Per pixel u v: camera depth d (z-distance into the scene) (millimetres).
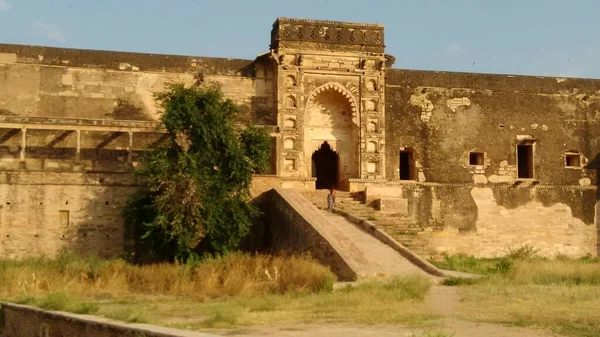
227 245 29531
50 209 31156
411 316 15742
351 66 35938
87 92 33438
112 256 31422
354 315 16000
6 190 30781
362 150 35531
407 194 35719
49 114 32906
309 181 34281
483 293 19281
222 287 22266
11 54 32844
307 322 15188
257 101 35250
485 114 37438
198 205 28766
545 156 37844
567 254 37344
